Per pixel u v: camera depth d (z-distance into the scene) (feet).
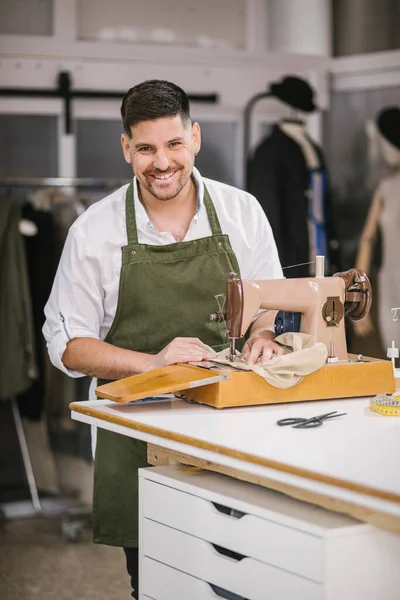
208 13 19.93
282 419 8.23
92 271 10.43
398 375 10.13
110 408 8.96
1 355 17.81
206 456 7.42
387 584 6.78
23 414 18.76
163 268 10.50
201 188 10.73
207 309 10.68
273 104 20.67
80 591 15.35
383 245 20.81
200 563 7.77
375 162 20.90
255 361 9.23
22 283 17.84
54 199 18.51
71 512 18.57
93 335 10.30
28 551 17.26
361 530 6.63
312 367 9.01
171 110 9.75
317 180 20.03
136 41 19.49
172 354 9.59
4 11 18.70
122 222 10.53
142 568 8.51
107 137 19.66
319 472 6.50
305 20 20.52
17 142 19.20
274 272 11.19
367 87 20.88
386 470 6.58
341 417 8.46
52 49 18.95
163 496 8.14
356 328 20.95
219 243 10.72
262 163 19.89
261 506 7.14
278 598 7.00
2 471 19.17
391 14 20.62
